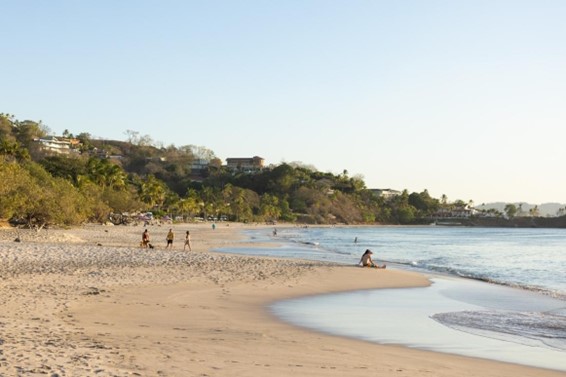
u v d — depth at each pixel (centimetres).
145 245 5344
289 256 5559
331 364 1188
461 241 12106
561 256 7056
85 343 1231
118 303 1925
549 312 2241
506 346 1550
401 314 2070
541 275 4425
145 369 1014
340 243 9844
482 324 1902
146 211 16250
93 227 10094
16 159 10419
